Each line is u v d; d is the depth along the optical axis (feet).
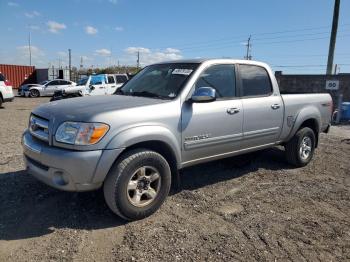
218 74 15.87
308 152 20.99
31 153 12.75
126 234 11.87
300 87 61.62
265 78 18.21
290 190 16.72
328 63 67.15
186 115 13.97
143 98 14.38
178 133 13.76
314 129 21.59
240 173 19.03
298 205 14.96
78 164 11.43
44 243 11.18
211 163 20.36
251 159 20.97
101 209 13.66
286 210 14.37
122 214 12.35
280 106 18.47
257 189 16.70
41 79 139.54
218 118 15.15
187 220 13.07
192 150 14.47
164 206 14.25
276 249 11.27
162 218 13.15
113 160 11.82
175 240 11.56
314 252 11.20
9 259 10.25
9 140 26.27
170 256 10.62
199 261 10.43
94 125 11.60
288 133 19.38
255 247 11.34
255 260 10.60
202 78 15.08
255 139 17.31
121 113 12.21
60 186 11.95
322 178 18.88
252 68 17.60
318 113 21.08
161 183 13.29
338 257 10.97
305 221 13.39
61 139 11.81
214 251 11.00
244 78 17.01
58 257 10.43
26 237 11.50
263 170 19.81
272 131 18.19
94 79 69.82
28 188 15.55
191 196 15.39
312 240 11.94
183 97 14.15
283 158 21.52
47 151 11.98
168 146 13.44
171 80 15.08
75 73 156.04
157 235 11.85
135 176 12.63
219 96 15.65
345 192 16.75
